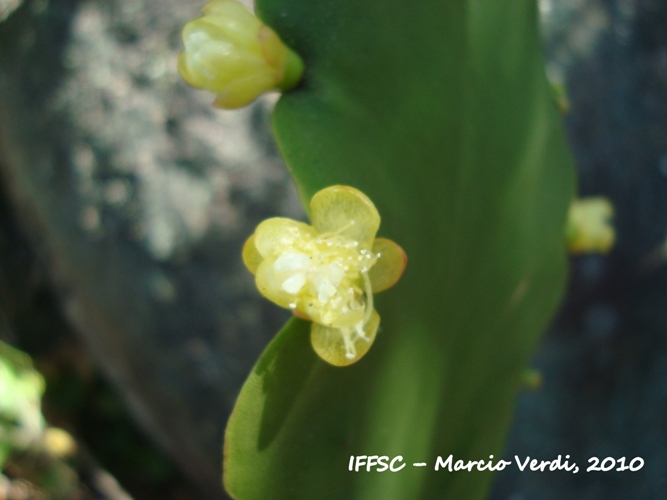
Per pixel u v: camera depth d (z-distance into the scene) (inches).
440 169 3.3
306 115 2.9
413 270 3.2
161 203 8.0
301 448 2.8
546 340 9.0
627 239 8.9
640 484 8.7
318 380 2.8
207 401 8.4
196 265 8.0
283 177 7.8
